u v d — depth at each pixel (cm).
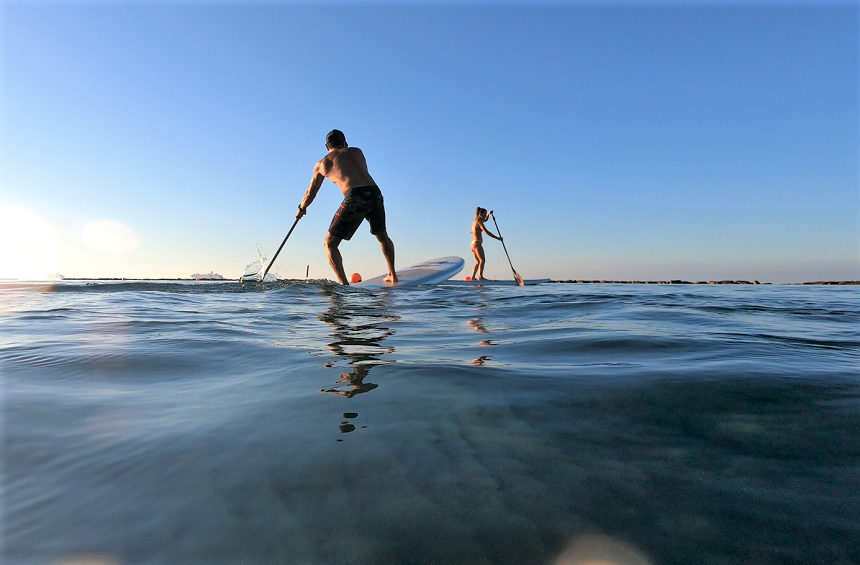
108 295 414
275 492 58
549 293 490
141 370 126
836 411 84
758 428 76
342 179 518
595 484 59
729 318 244
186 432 77
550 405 89
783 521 51
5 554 46
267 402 94
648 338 167
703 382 103
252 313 275
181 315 263
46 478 61
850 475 60
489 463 65
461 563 45
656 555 46
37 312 276
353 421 82
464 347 157
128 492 58
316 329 207
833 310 296
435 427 78
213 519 52
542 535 49
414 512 54
